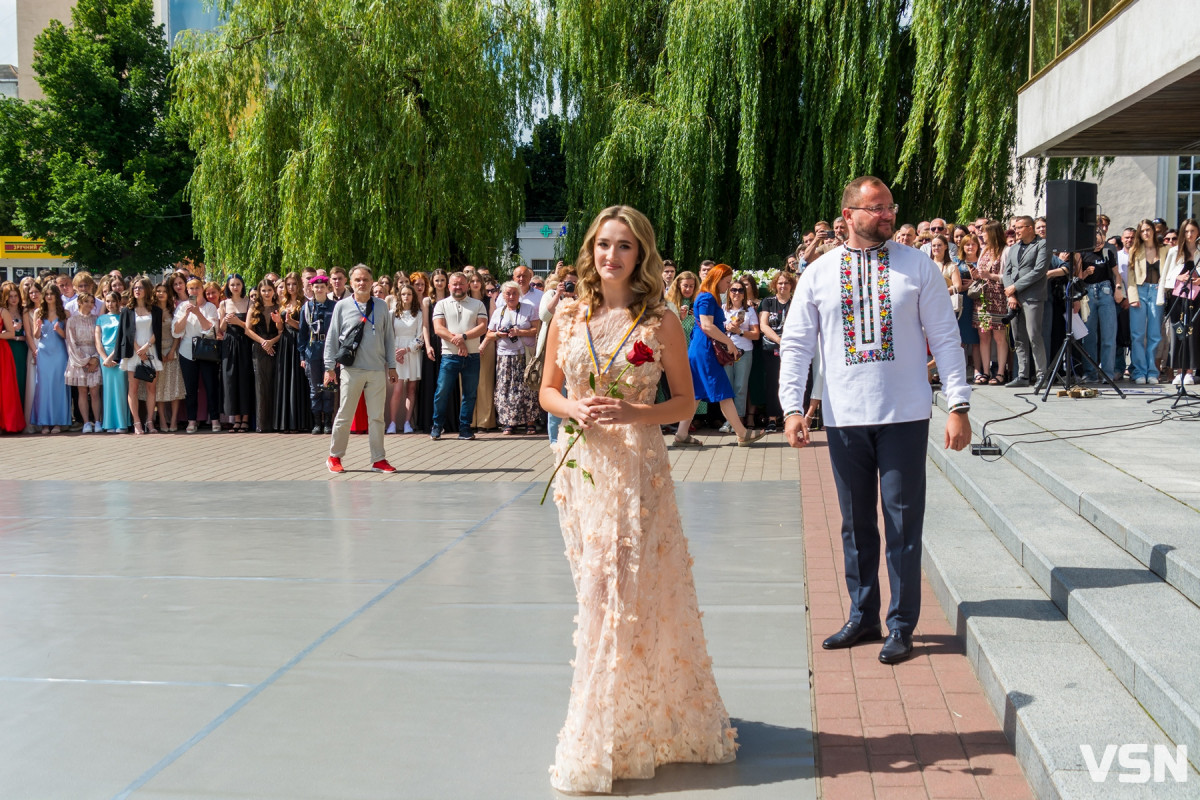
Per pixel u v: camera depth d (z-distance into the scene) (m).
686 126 16.09
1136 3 7.41
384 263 16.61
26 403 12.74
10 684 3.90
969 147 15.16
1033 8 10.52
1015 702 3.04
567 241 17.88
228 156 17.16
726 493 7.77
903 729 3.31
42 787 3.02
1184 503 4.64
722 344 10.31
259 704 3.66
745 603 4.82
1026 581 4.34
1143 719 2.89
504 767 3.12
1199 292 9.94
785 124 16.72
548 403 3.16
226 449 11.00
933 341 3.93
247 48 16.91
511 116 17.89
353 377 9.21
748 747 3.24
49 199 35.84
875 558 4.18
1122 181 16.45
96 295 13.51
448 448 10.80
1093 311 11.26
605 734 2.93
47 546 6.33
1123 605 3.53
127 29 37.06
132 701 3.71
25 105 37.75
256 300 12.45
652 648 3.05
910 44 15.88
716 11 15.93
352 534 6.55
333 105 16.19
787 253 17.39
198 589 5.24
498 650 4.21
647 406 3.02
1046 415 7.98
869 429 4.00
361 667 4.03
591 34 17.52
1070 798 2.42
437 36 16.80
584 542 3.02
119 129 36.94
